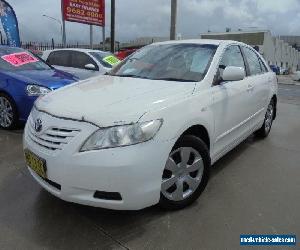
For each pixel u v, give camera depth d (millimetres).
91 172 3004
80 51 10523
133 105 3258
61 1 19938
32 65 7414
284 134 7172
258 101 5625
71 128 3133
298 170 5016
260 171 4922
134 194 3076
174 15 14797
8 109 6562
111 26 19141
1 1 13578
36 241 3123
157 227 3373
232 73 4168
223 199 3986
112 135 3021
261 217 3627
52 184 3305
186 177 3664
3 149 5516
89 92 3707
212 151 4180
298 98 16078
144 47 5230
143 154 3064
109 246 3074
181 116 3443
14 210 3631
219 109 4168
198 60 4422
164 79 4211
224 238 3240
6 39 13867
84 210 3639
